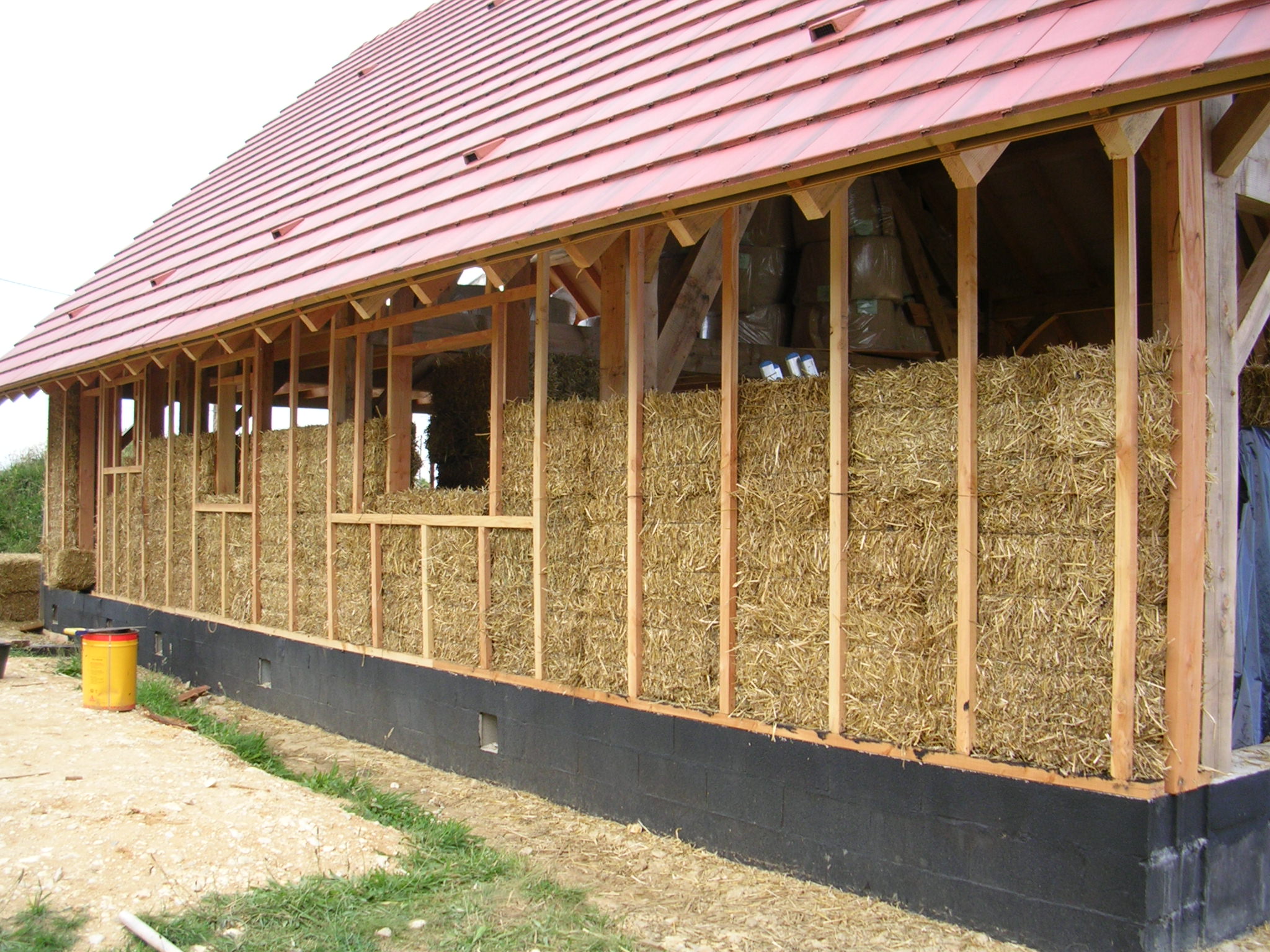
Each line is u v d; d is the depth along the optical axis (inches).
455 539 262.8
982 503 162.4
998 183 298.7
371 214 310.2
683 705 206.2
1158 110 139.0
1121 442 148.1
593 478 227.3
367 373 309.3
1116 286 149.7
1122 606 147.3
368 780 253.9
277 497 338.6
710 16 264.8
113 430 460.1
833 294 179.8
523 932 156.8
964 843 162.6
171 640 399.5
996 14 161.6
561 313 382.6
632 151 212.5
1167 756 147.6
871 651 176.2
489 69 367.6
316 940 149.3
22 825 182.1
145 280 460.8
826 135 160.1
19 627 492.4
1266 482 196.9
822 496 183.6
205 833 182.2
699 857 198.1
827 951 156.1
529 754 241.0
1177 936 148.4
